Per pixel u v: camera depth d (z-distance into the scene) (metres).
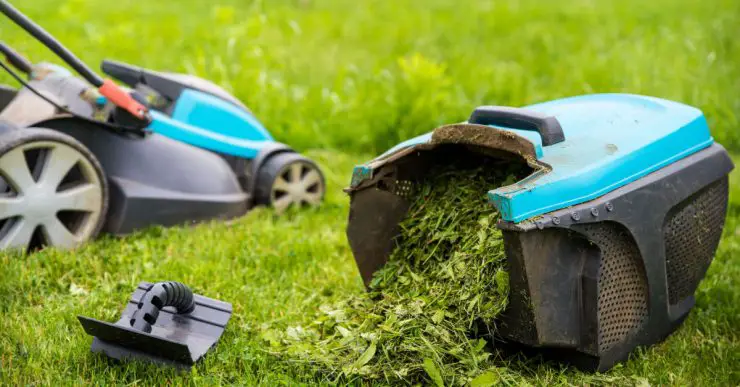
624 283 2.32
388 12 7.07
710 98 3.75
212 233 2.88
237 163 3.04
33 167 2.74
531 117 2.32
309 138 3.62
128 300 2.53
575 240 2.27
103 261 2.68
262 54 4.05
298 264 2.75
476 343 2.31
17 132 2.62
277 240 2.86
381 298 2.46
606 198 2.27
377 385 2.28
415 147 2.40
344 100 3.90
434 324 2.31
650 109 2.45
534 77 4.39
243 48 4.09
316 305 2.58
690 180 2.38
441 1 7.79
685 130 2.41
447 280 2.37
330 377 2.31
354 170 2.44
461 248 2.37
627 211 2.29
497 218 2.36
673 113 2.43
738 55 4.44
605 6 7.13
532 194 2.20
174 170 2.87
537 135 2.29
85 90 2.79
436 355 2.27
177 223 2.88
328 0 7.70
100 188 2.73
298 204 3.09
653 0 7.30
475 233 2.37
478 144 2.32
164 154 2.87
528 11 6.99
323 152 3.57
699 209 2.42
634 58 4.42
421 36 5.84
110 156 2.81
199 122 2.98
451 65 4.48
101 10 6.05
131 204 2.80
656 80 3.98
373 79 3.90
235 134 3.04
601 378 2.30
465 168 2.49
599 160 2.29
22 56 2.83
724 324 2.54
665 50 4.61
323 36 5.86
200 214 2.90
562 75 4.27
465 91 3.96
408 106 3.68
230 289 2.60
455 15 6.89
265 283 2.66
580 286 2.28
